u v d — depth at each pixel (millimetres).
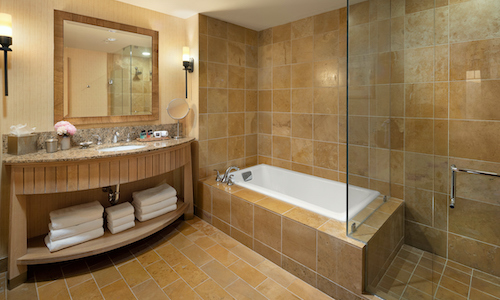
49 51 2287
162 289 1965
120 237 2318
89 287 1979
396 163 1787
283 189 3359
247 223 2520
